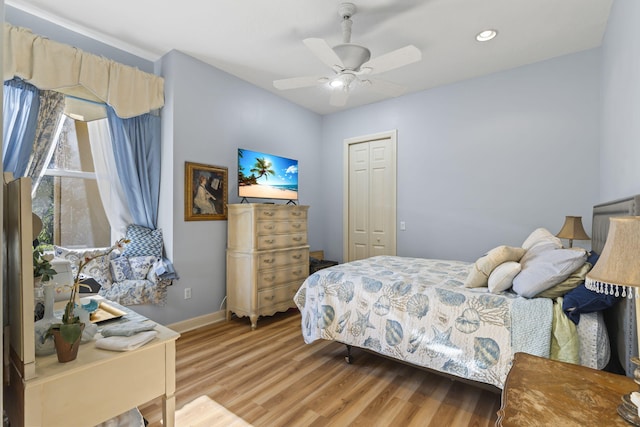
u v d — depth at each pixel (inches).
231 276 139.8
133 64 126.3
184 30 110.9
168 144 126.6
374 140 179.9
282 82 105.7
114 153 119.6
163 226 128.9
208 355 105.3
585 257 68.9
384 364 99.5
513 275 75.6
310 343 105.0
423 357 79.7
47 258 59.0
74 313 51.6
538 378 43.3
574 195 123.4
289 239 148.1
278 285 141.9
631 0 74.1
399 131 169.5
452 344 75.9
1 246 36.4
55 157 109.6
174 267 124.9
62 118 108.1
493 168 141.4
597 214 94.9
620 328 61.6
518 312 69.9
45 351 45.6
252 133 156.1
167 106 127.0
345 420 72.0
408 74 142.4
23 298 40.1
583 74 121.4
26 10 99.0
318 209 198.8
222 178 142.3
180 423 71.0
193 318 131.3
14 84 96.3
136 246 122.1
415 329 81.7
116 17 103.2
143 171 126.0
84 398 43.9
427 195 160.1
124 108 117.0
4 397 47.9
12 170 96.7
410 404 78.2
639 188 67.4
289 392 83.4
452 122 152.0
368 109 181.3
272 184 159.5
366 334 89.9
